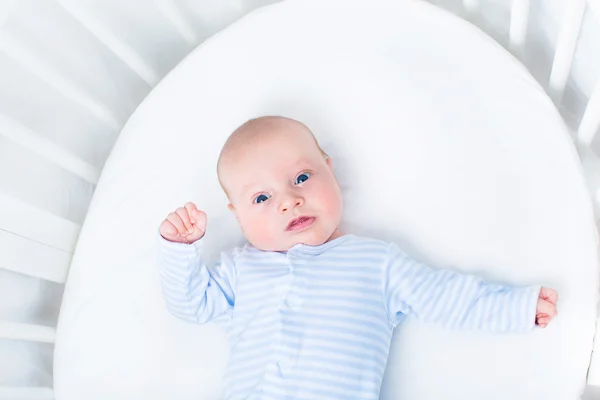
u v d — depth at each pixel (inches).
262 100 57.1
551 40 53.5
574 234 48.4
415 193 53.1
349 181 54.5
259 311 49.5
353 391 46.2
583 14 46.3
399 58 55.2
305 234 49.1
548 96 51.8
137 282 55.2
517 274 49.4
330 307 47.9
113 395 53.6
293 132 50.3
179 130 57.7
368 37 56.0
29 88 53.7
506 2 55.5
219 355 53.3
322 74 56.4
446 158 52.9
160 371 53.6
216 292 51.6
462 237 51.4
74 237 57.6
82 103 55.4
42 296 57.6
